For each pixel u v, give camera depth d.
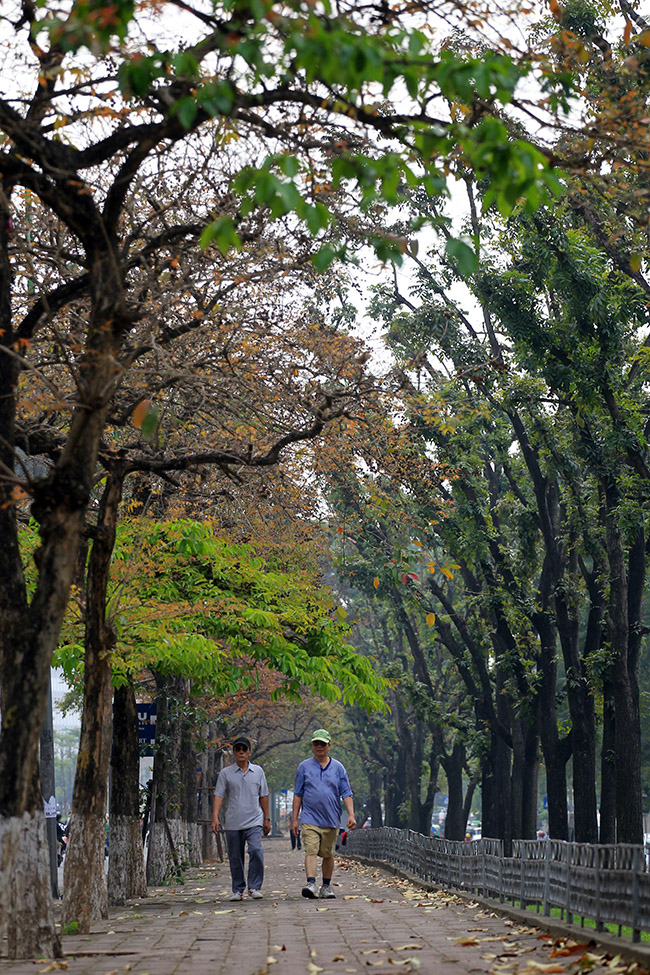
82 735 17.98
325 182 14.74
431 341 40.00
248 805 23.52
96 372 12.49
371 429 22.95
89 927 17.30
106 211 13.36
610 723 42.22
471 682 52.03
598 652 37.81
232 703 52.34
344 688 28.16
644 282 32.69
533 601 45.47
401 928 16.55
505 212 9.85
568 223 33.84
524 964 11.61
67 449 12.36
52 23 9.91
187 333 19.86
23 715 12.16
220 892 28.94
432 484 34.78
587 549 41.50
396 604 56.56
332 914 19.38
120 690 26.64
